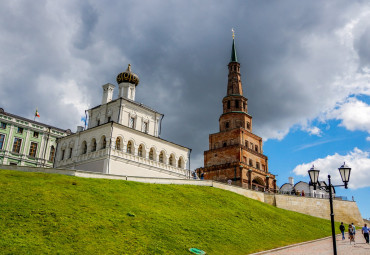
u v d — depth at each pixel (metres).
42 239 22.94
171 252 25.30
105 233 25.67
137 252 23.98
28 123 66.44
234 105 88.31
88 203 30.53
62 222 25.69
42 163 66.50
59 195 30.66
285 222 45.03
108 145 49.28
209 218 35.91
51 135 69.44
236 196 49.88
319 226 49.47
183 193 42.53
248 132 83.56
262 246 32.16
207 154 82.50
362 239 41.44
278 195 60.91
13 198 28.17
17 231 23.23
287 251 30.91
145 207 33.34
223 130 85.50
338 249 31.91
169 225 30.36
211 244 29.03
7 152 62.47
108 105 58.25
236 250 29.23
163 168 56.22
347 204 66.31
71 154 56.06
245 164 76.69
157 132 60.91
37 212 26.50
